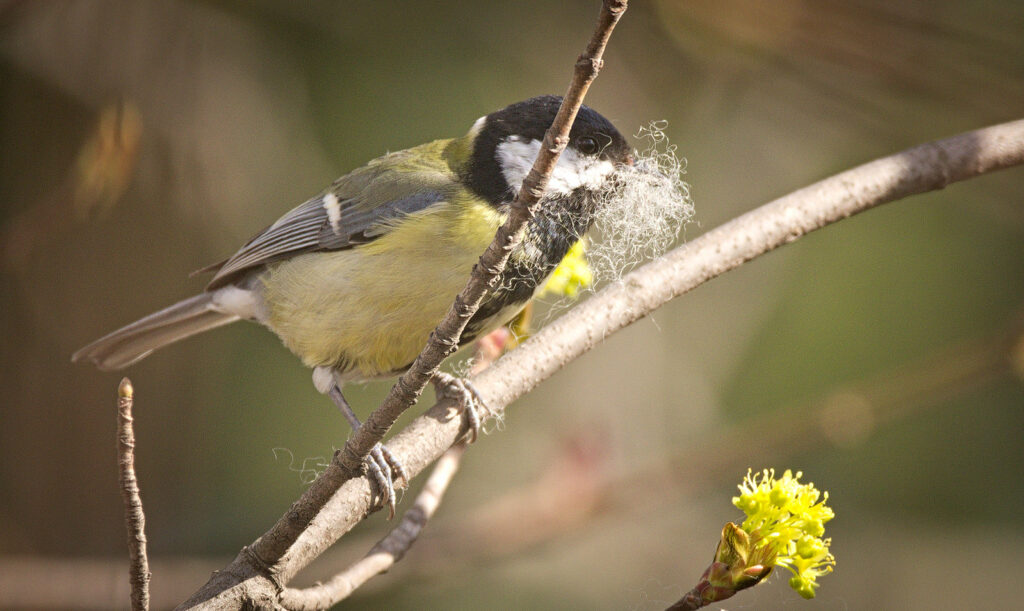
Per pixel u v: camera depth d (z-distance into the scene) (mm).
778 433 8344
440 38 10719
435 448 5230
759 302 12438
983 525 11891
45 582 8305
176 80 10172
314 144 10797
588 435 8766
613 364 11703
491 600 11016
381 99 10750
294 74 10820
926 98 8125
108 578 8430
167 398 10680
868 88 8375
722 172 11250
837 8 7918
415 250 5973
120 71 9828
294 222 6543
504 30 10672
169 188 10422
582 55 3404
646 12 9117
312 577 8297
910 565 11500
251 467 10828
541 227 5941
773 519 3707
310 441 10992
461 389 5395
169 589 8703
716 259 5629
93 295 10281
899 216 12633
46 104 9680
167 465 10570
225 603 4094
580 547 11352
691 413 11695
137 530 3727
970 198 10156
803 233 5633
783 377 12117
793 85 8789
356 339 6207
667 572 11250
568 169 6043
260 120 10664
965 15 7781
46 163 9609
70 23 9648
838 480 12195
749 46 8391
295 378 11219
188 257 10602
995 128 5777
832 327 12258
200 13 10172
